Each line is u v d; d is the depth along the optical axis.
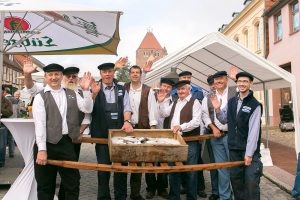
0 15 5.93
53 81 4.20
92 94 4.73
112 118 5.11
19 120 4.89
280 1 19.25
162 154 4.01
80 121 4.68
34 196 4.93
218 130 5.23
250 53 7.09
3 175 6.73
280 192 6.46
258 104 4.30
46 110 4.13
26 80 4.84
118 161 3.98
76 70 5.19
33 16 7.32
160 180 6.07
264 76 8.40
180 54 6.85
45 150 4.01
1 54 6.00
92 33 6.79
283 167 8.61
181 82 5.37
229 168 4.77
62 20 6.46
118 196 5.27
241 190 4.46
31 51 8.02
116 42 7.06
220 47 7.23
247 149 4.20
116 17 5.88
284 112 17.31
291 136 15.12
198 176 6.06
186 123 5.17
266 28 22.34
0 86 5.98
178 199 5.10
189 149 5.17
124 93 5.27
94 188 6.60
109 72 5.18
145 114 5.67
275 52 20.97
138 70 5.72
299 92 17.70
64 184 4.31
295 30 18.47
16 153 10.74
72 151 4.26
